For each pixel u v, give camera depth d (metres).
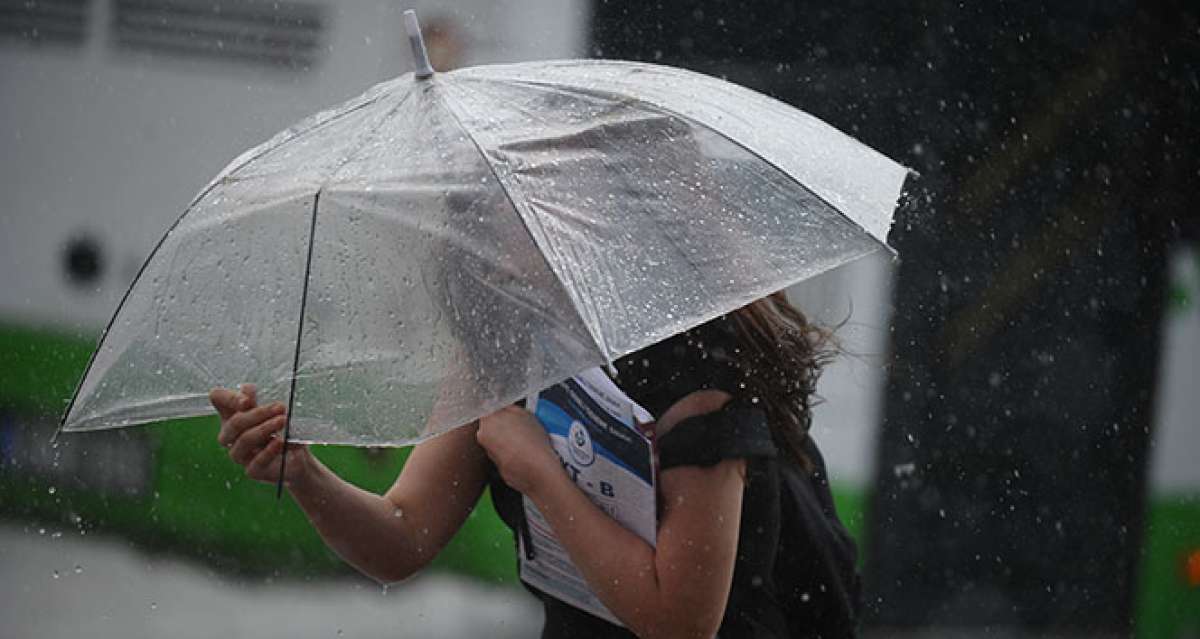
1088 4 24.41
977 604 24.91
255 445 9.98
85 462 26.06
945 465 24.45
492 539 24.70
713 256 9.85
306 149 10.39
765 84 24.12
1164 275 24.70
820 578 11.51
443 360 9.55
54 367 25.77
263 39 23.69
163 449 25.73
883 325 23.73
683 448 10.13
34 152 25.05
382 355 9.66
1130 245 24.70
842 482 23.91
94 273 25.25
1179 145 24.56
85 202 25.08
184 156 24.42
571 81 10.62
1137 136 24.58
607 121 10.26
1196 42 24.30
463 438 11.62
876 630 24.66
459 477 11.66
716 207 10.06
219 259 10.22
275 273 10.02
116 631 24.20
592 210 9.76
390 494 11.62
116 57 24.47
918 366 24.08
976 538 24.72
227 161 24.25
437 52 22.83
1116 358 24.77
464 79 10.53
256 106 23.89
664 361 10.38
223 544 25.86
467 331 9.49
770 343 10.56
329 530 11.14
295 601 25.92
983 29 24.27
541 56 23.00
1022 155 24.47
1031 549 24.80
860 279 23.52
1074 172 24.47
